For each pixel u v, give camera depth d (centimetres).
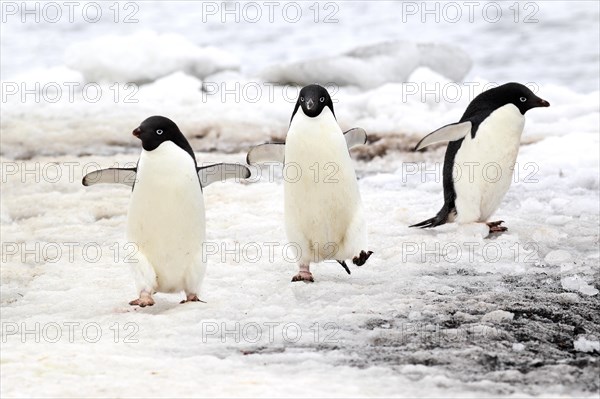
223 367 1403
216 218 2412
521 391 1325
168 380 1323
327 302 1766
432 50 4838
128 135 3556
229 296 1800
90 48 4825
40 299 1822
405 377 1373
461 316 1677
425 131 3500
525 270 1984
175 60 4825
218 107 3997
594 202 2494
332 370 1403
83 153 3316
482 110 2250
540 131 3338
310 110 1791
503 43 8138
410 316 1678
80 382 1311
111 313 1702
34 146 3375
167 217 1684
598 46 7925
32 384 1302
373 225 2355
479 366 1429
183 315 1666
